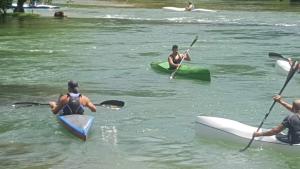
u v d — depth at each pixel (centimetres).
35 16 7362
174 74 2972
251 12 8562
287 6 10231
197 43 4550
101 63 3441
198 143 1753
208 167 1528
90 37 4906
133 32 5403
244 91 2625
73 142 1752
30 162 1551
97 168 1508
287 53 3975
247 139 1694
